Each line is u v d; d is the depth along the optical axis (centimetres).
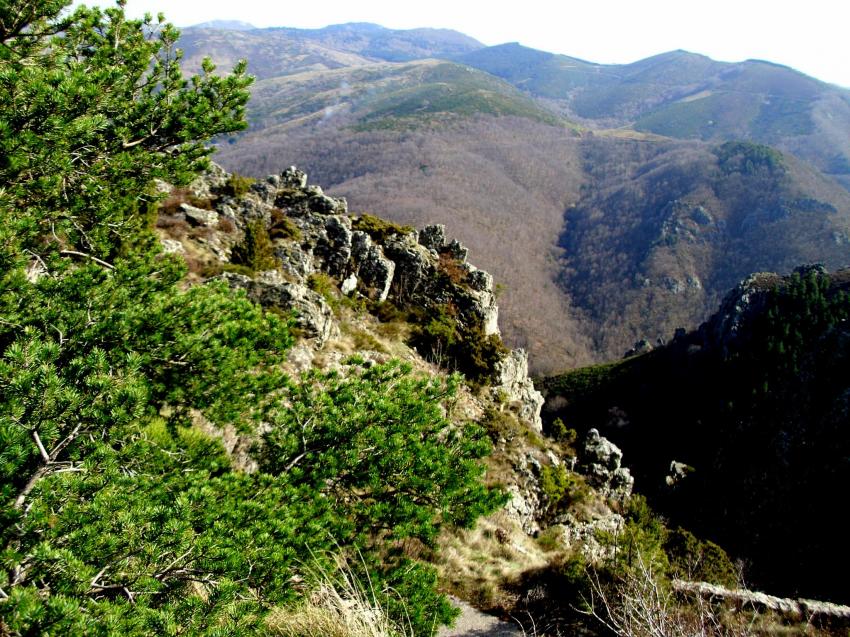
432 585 692
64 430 409
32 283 597
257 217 2541
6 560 329
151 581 380
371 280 2602
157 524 395
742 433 6444
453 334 2442
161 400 660
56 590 337
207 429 933
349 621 507
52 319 527
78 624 304
